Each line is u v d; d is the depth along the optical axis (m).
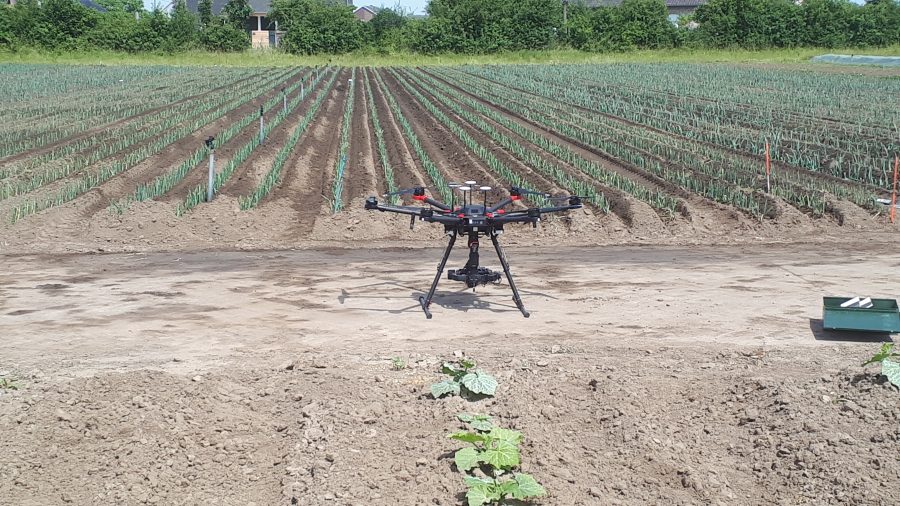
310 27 75.56
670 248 15.51
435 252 15.19
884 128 28.73
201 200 18.41
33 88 44.72
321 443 6.55
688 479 6.08
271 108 36.47
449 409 7.10
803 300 11.44
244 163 22.95
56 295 11.91
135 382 7.62
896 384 7.04
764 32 74.31
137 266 13.94
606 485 6.06
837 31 74.50
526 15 76.31
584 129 30.53
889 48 70.44
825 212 17.95
